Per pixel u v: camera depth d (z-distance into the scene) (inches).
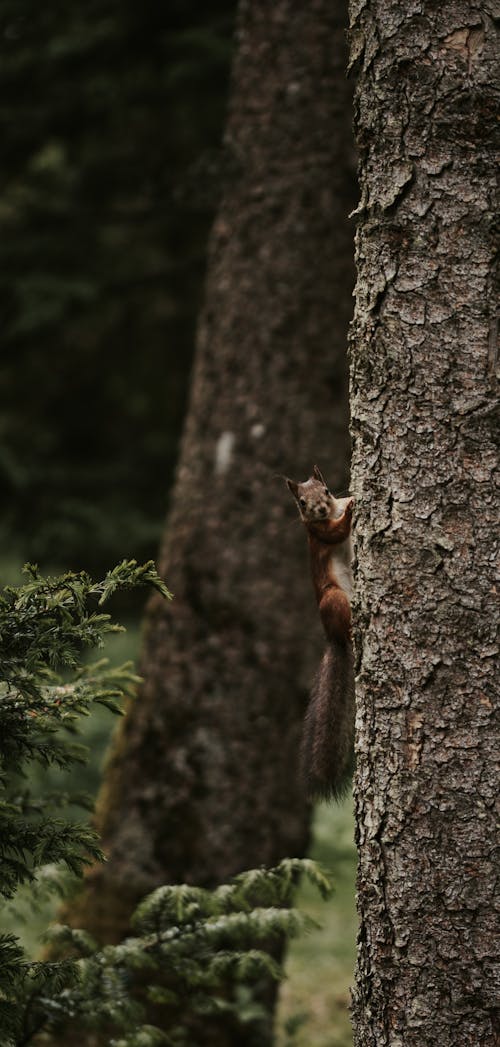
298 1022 421.1
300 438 432.5
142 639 444.1
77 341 936.3
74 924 411.2
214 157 634.2
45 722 250.5
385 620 219.6
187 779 419.5
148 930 295.9
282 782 421.4
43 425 965.2
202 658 426.0
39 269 794.8
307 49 434.9
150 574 236.2
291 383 433.4
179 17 717.3
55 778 622.2
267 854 418.6
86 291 772.6
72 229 800.9
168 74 716.7
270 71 439.2
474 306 214.7
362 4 227.9
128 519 821.9
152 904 290.2
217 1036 397.4
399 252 220.4
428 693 213.9
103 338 939.3
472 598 211.3
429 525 215.2
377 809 220.1
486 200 214.8
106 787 433.1
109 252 824.3
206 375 445.4
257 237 438.6
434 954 210.5
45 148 804.6
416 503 216.5
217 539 431.8
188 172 656.4
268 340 435.2
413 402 217.8
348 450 436.1
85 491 847.7
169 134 776.3
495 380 213.0
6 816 246.1
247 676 423.8
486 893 207.2
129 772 426.9
